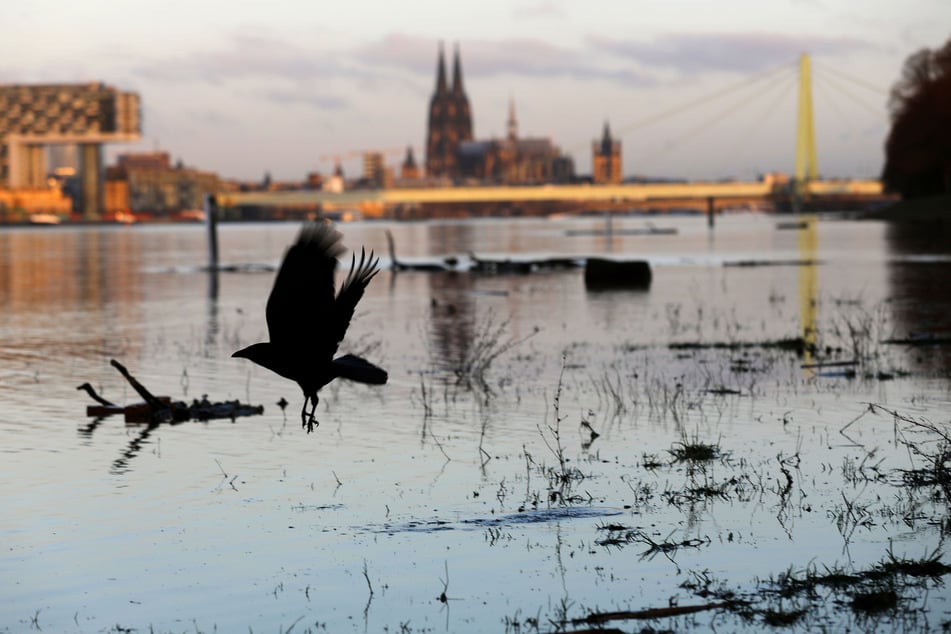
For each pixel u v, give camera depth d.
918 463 17.33
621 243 134.88
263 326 42.78
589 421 21.41
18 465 18.45
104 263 100.00
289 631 11.35
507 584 12.54
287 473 17.70
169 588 12.64
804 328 37.16
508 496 16.08
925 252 86.94
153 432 21.16
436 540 14.10
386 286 63.00
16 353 34.25
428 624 11.45
